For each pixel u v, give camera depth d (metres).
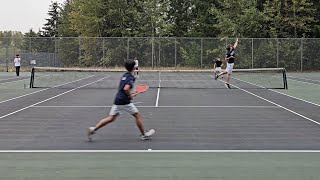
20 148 8.21
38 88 23.34
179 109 14.32
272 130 10.31
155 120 11.88
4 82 28.06
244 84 26.92
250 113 13.39
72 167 6.68
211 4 54.06
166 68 43.94
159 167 6.69
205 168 6.62
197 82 28.94
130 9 52.50
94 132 9.04
